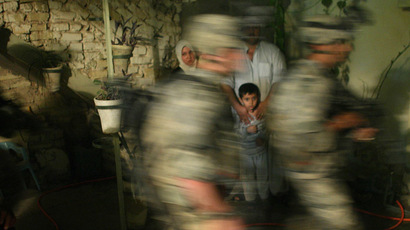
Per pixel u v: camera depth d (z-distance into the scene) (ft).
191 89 4.07
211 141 4.01
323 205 5.94
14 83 10.97
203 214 4.11
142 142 4.46
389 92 9.95
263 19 9.90
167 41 13.75
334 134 6.02
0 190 5.51
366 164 10.39
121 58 10.85
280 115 5.92
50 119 12.01
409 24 9.28
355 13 6.25
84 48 12.19
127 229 9.33
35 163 11.68
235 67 4.36
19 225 9.78
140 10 12.74
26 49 11.06
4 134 10.93
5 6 10.53
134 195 9.34
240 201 9.54
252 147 9.51
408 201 10.09
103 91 7.55
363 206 10.19
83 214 10.43
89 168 12.67
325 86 5.75
